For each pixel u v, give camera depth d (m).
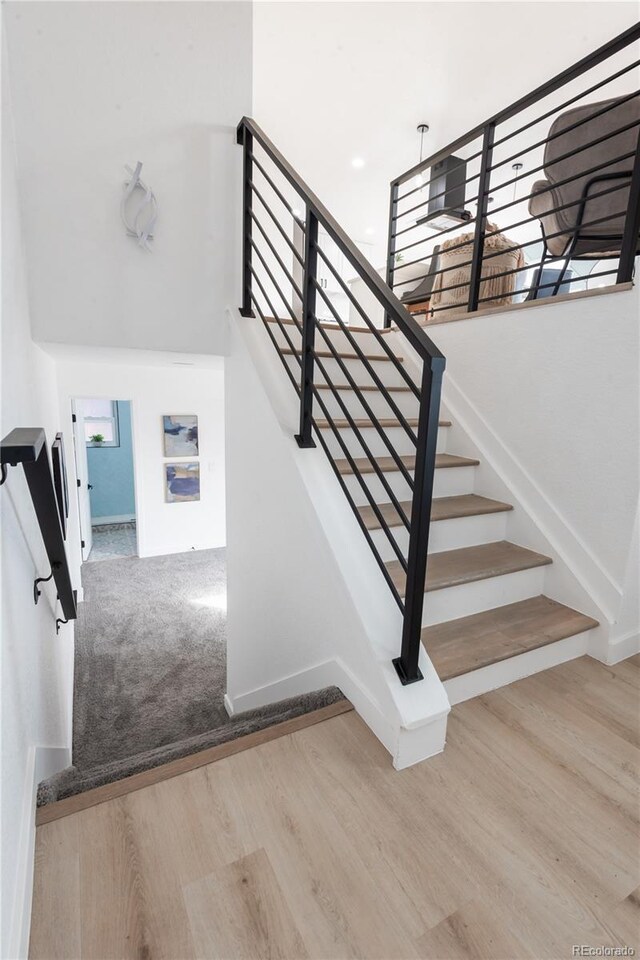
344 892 0.94
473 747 1.33
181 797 1.14
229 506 2.54
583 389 1.81
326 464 1.71
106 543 7.01
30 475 1.02
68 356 2.54
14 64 1.71
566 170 2.06
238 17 2.02
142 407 6.00
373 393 2.43
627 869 1.00
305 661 1.78
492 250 2.75
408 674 1.27
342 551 1.51
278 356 2.07
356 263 1.28
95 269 1.95
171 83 1.96
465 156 5.14
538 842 1.05
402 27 3.26
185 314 2.16
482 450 2.26
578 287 4.68
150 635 4.18
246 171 2.03
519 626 1.73
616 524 1.73
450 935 0.87
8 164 1.46
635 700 1.55
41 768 1.31
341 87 3.91
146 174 1.98
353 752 1.29
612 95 4.06
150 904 0.90
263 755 1.28
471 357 2.32
